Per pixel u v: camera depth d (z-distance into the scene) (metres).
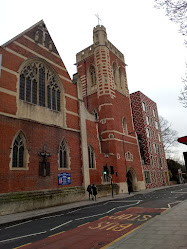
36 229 9.82
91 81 36.56
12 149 16.95
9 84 18.08
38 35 22.38
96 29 36.78
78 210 15.69
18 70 19.14
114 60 38.03
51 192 18.83
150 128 47.62
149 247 5.69
